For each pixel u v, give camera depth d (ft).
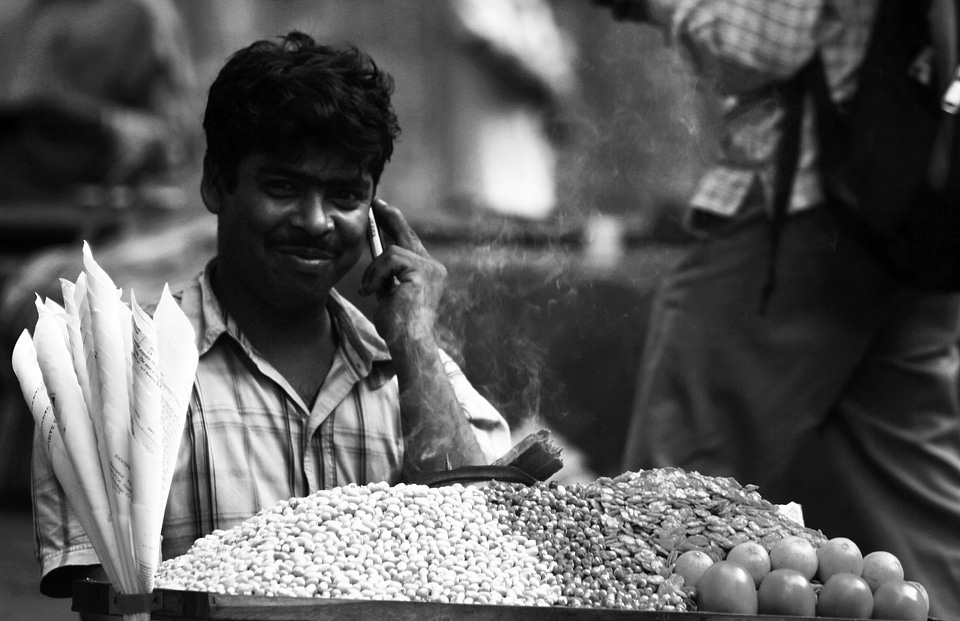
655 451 26.50
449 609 12.88
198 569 14.12
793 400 25.95
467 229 46.14
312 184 16.98
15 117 57.41
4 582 37.47
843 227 24.58
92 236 51.49
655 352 26.96
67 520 16.25
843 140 24.61
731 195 26.40
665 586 14.11
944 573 25.38
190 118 62.85
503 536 14.46
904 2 24.20
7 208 54.24
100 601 13.24
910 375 26.12
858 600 14.25
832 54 25.14
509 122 55.26
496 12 55.77
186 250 46.21
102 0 61.41
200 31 72.69
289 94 16.56
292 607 12.79
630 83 46.93
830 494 26.35
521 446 17.16
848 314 25.84
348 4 65.26
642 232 43.93
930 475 25.85
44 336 13.79
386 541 14.08
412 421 17.76
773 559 14.70
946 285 24.47
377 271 18.69
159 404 13.32
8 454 48.19
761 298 26.02
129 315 13.82
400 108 60.34
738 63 25.68
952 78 24.29
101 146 57.62
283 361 17.87
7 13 60.95
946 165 24.17
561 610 12.93
